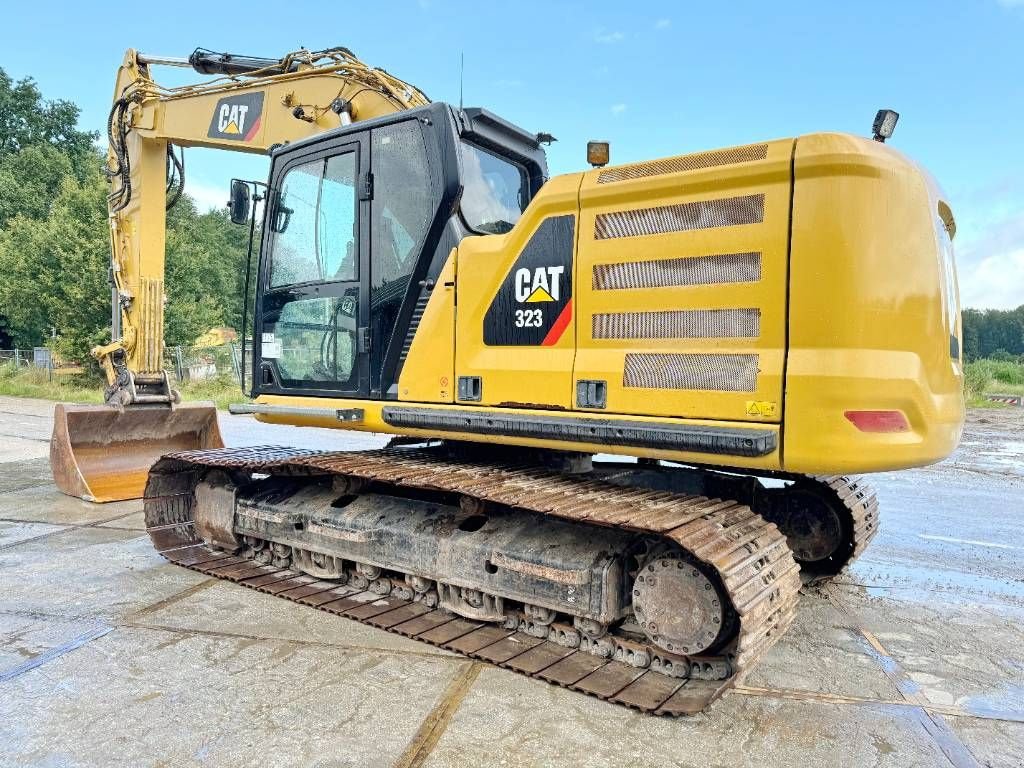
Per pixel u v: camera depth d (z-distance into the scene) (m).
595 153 3.67
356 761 2.78
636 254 3.47
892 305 3.04
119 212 7.32
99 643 3.85
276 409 4.75
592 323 3.59
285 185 4.98
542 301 3.73
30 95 47.75
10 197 39.94
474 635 3.92
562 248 3.68
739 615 2.96
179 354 26.22
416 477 3.99
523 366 3.76
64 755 2.79
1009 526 6.65
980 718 3.22
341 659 3.69
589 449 3.59
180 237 28.03
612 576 3.54
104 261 25.00
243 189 4.91
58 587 4.74
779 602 3.21
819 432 3.00
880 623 4.34
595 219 3.60
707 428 3.20
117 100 7.08
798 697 3.38
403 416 4.13
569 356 3.64
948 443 3.30
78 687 3.35
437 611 4.25
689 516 3.35
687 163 3.40
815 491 4.98
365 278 4.40
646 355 3.42
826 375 2.99
